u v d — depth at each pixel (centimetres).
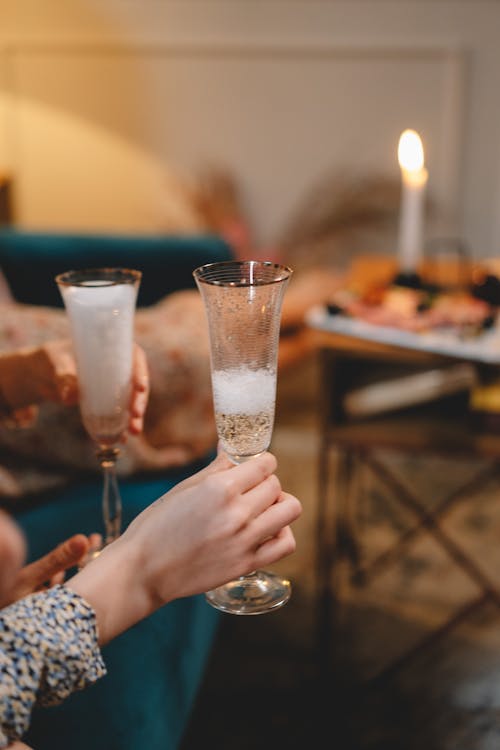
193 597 108
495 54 279
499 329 149
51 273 158
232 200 306
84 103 304
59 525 113
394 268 199
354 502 205
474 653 153
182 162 306
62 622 69
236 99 296
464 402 152
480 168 291
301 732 134
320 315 156
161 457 124
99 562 72
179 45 293
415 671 149
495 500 208
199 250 156
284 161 300
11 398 103
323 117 293
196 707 139
